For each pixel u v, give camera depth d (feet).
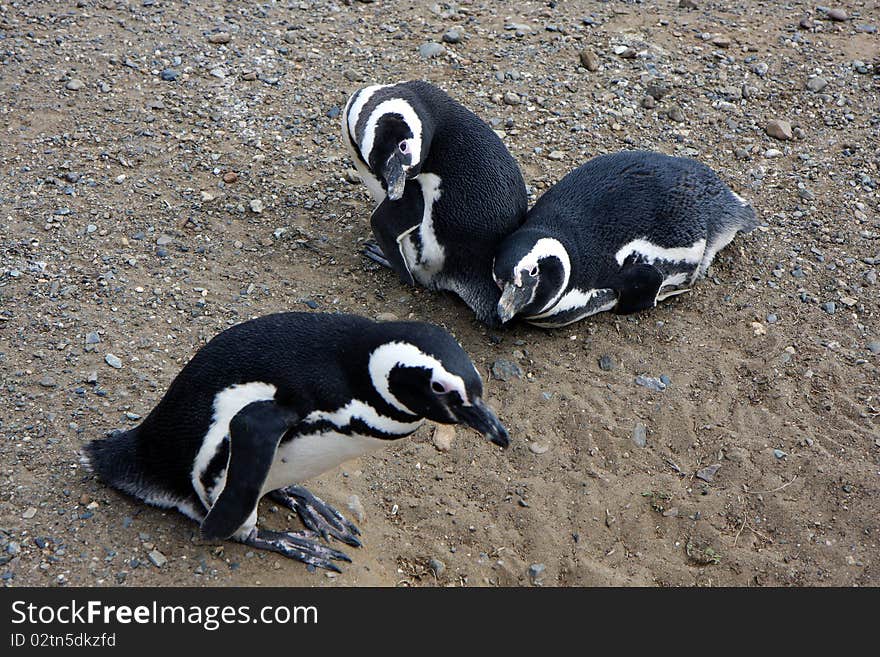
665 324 14.16
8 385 13.12
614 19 17.98
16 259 13.89
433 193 13.99
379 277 14.25
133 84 15.34
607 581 12.80
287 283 14.08
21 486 12.60
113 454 12.56
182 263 14.07
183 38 16.35
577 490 13.17
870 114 16.02
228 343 12.23
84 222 14.21
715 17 18.30
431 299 14.19
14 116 14.92
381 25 17.40
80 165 14.62
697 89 16.26
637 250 14.06
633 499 13.17
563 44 17.08
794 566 12.95
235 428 12.00
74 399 13.10
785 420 13.58
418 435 13.32
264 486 12.34
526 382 13.70
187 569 12.38
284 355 12.15
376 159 13.87
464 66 16.40
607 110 15.65
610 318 14.20
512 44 17.03
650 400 13.66
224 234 14.34
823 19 18.43
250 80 15.64
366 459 13.16
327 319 12.25
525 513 13.03
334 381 12.12
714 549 13.01
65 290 13.74
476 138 14.06
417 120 13.83
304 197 14.70
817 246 14.66
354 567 12.57
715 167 15.17
